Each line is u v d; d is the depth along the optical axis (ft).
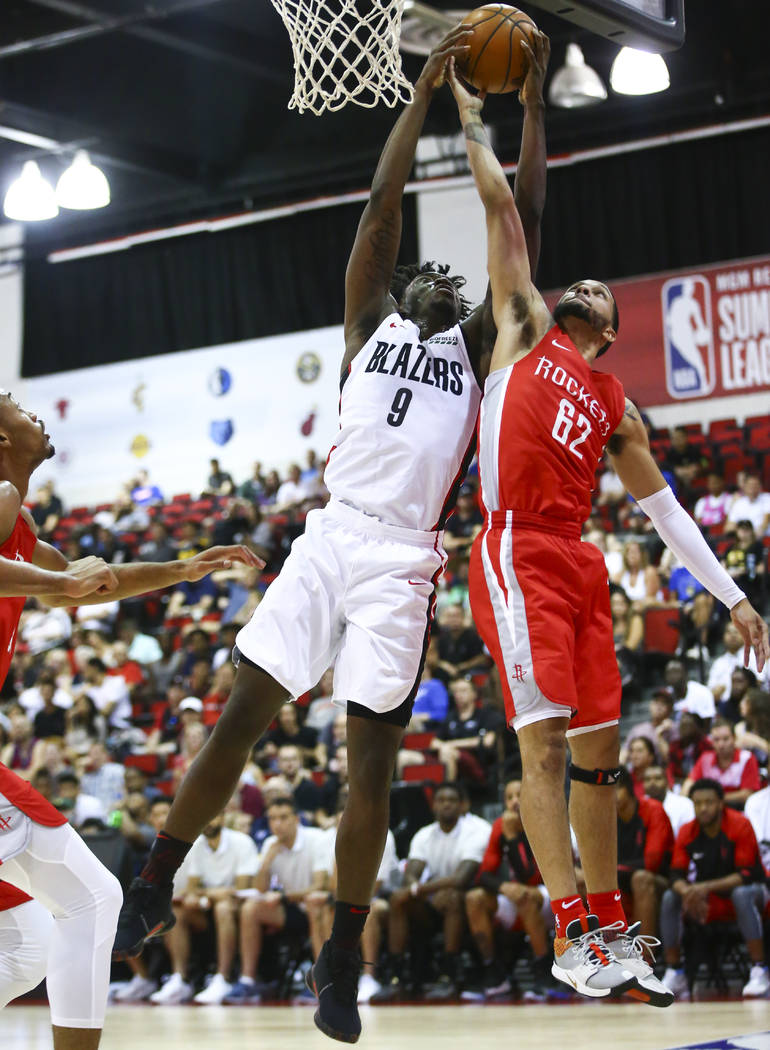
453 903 27.53
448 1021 22.82
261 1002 29.01
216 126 59.26
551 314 13.09
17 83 53.47
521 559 12.05
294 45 14.47
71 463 65.77
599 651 12.54
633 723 35.58
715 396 52.39
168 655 47.03
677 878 26.23
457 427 12.50
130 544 55.72
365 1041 19.70
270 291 61.21
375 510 12.25
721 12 50.98
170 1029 22.71
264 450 61.31
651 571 40.11
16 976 11.56
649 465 13.58
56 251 66.13
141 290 64.23
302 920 29.37
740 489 44.98
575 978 11.44
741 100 51.47
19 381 67.31
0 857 10.91
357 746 11.96
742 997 25.62
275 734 34.94
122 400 64.69
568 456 12.25
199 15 48.96
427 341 12.64
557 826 11.64
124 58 54.19
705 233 52.90
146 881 11.96
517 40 12.90
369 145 57.31
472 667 37.09
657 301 53.57
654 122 53.36
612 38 16.65
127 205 63.93
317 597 12.14
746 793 27.81
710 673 35.78
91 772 36.06
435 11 32.55
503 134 55.21
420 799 30.40
